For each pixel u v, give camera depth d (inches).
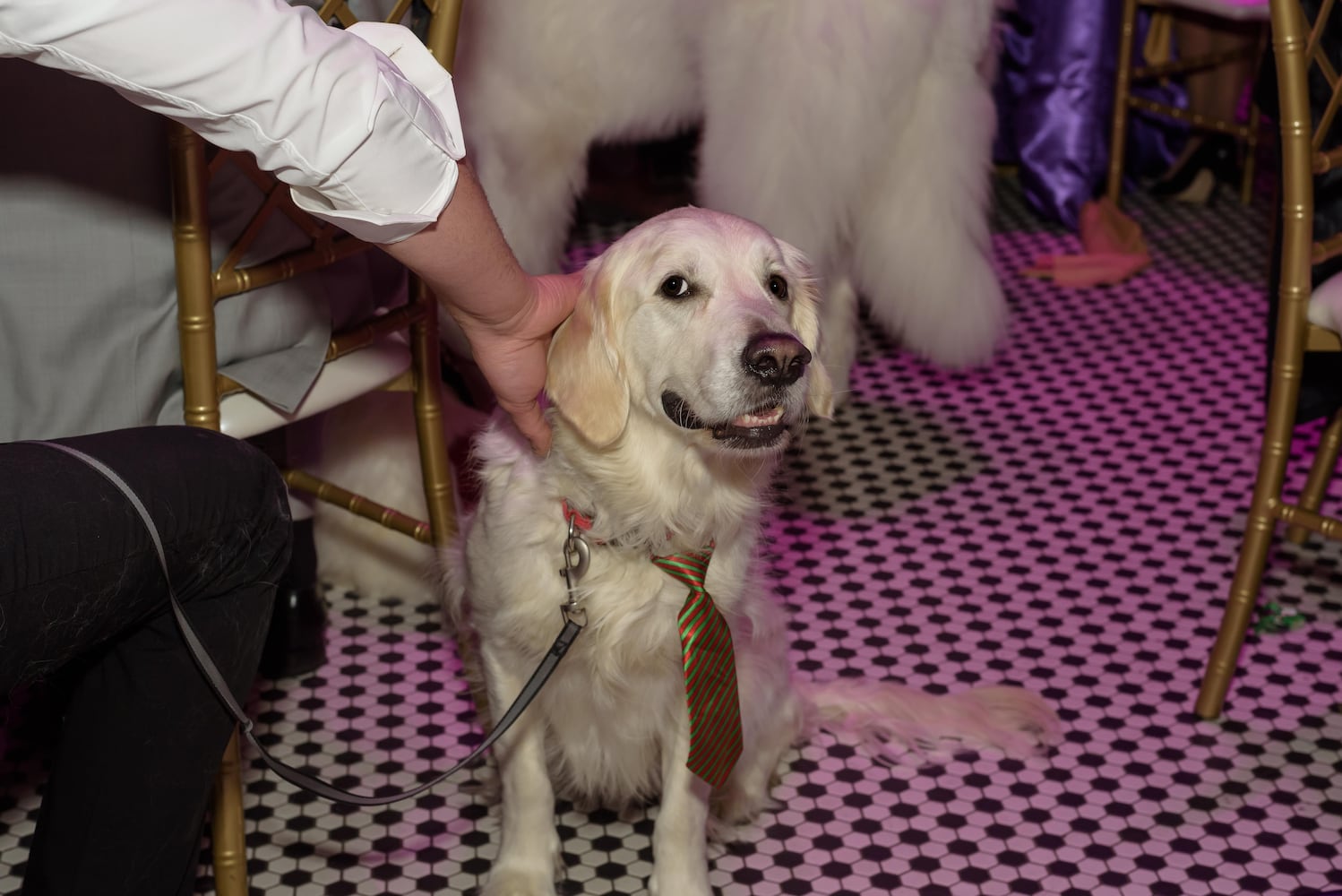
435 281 53.0
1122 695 88.2
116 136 58.1
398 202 47.8
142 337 61.7
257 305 65.7
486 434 72.2
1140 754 83.0
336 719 85.7
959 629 95.0
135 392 62.4
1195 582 100.0
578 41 113.5
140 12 40.6
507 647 70.2
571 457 66.7
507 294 54.7
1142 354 134.5
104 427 62.2
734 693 66.4
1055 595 98.8
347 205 47.6
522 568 68.0
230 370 65.7
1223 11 143.9
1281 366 79.7
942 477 114.0
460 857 74.8
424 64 51.4
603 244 151.3
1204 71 164.7
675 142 161.8
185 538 49.1
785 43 103.3
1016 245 160.1
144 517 47.3
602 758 75.0
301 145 44.8
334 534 97.4
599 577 67.7
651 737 73.7
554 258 124.8
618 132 120.0
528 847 71.2
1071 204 162.1
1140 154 173.5
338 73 44.2
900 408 125.0
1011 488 112.3
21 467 45.3
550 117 117.6
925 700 83.9
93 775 51.3
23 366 59.9
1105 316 142.3
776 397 61.6
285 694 88.1
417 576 97.0
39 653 45.5
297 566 87.1
